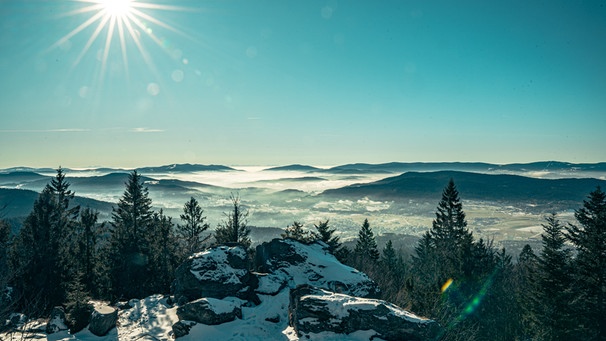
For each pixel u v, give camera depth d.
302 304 18.98
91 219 50.12
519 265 60.72
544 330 32.88
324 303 18.83
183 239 55.31
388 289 38.16
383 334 17.64
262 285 24.95
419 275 64.00
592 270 32.19
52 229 45.62
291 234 52.09
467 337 28.23
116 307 23.34
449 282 38.12
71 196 51.41
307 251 29.56
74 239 50.44
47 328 19.88
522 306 36.66
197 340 19.16
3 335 18.62
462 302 36.25
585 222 35.44
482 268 41.00
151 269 48.56
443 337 19.50
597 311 31.92
